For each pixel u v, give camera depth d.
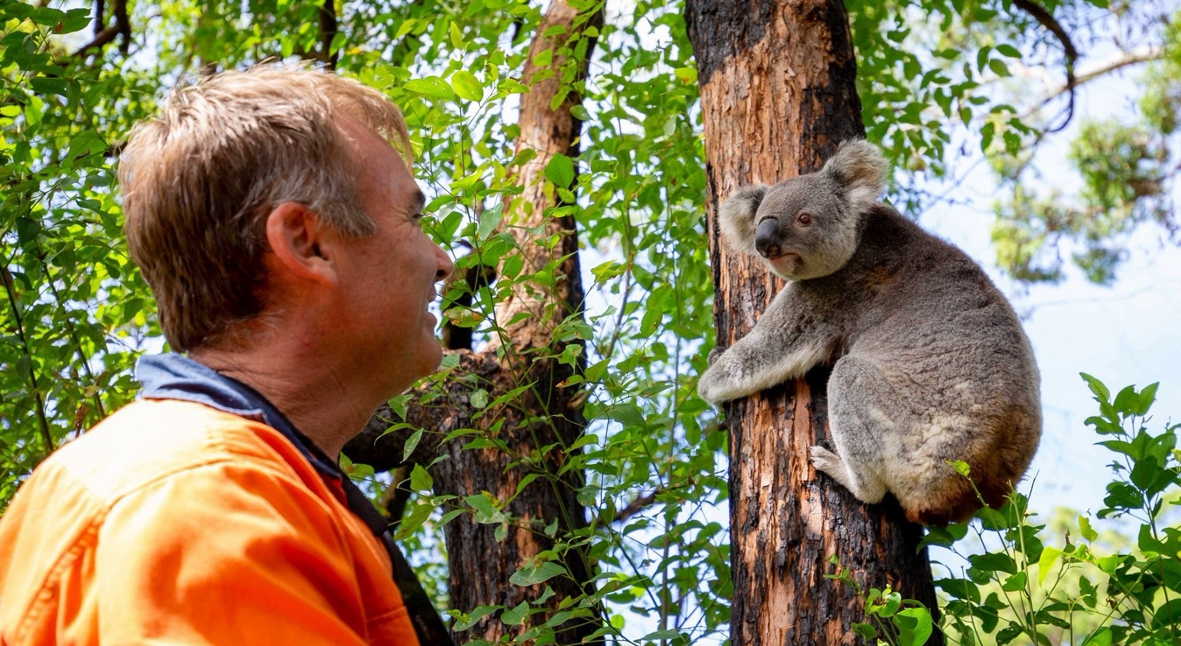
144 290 5.21
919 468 3.76
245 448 1.34
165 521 1.21
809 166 4.27
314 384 1.74
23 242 4.21
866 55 7.49
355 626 1.33
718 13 4.48
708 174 4.47
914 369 4.00
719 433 5.30
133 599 1.15
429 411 5.14
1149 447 2.94
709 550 4.73
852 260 4.47
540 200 5.95
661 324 5.23
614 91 5.95
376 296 1.77
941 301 4.23
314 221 1.69
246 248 1.65
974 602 3.35
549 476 4.35
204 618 1.15
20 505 1.38
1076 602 3.10
